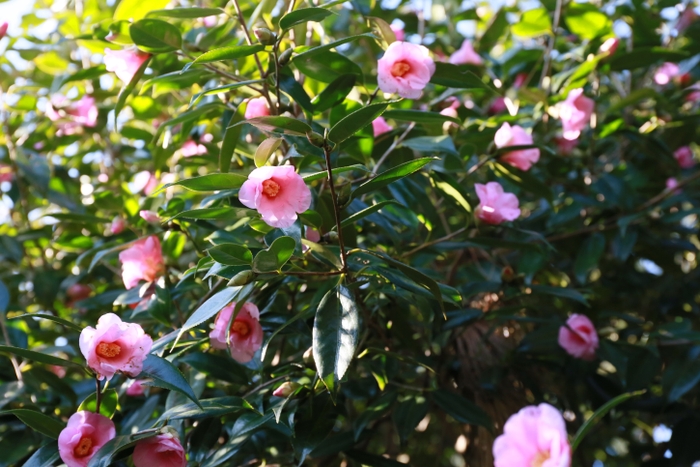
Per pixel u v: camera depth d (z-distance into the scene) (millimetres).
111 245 1241
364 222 1270
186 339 1138
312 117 1103
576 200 1473
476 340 1344
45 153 1640
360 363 1178
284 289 1246
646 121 1611
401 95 1050
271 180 887
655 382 1559
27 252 1646
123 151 1657
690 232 1688
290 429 981
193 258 1383
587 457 1736
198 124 1311
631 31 1603
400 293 1073
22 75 1663
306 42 1303
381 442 1726
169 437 885
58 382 1173
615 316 1398
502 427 1275
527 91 1378
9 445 1102
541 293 1295
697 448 1335
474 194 1489
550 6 1474
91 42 1273
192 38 1332
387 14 1739
